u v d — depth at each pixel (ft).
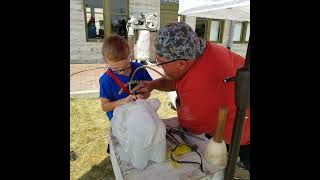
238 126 2.59
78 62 24.16
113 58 4.91
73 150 8.71
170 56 3.37
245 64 2.24
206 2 11.50
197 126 3.70
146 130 2.88
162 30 3.44
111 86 5.26
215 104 3.46
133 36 22.86
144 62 23.24
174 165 3.11
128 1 24.58
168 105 13.67
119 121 3.07
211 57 3.61
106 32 24.67
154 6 25.81
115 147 3.43
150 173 2.97
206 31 31.32
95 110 12.67
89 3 23.36
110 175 7.47
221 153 3.07
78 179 7.29
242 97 2.30
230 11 13.85
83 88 15.87
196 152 3.36
